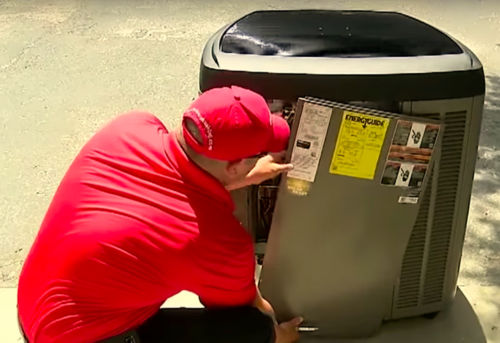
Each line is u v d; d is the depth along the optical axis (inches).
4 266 106.0
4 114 154.9
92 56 186.4
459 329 90.9
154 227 62.4
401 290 86.6
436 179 78.5
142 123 68.7
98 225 62.5
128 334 67.9
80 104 158.9
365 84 69.9
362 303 85.6
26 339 70.5
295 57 71.9
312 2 229.5
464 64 71.6
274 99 71.2
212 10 222.8
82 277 62.9
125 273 62.7
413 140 72.0
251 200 80.3
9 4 234.8
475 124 75.3
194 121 60.5
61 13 223.9
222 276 66.6
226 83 71.4
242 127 60.4
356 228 77.4
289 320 86.0
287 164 69.7
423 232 82.7
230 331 72.3
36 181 128.8
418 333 90.3
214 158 61.7
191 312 74.5
